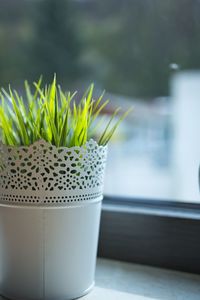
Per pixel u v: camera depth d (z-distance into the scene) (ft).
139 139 2.14
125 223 1.52
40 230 1.14
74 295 1.21
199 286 1.33
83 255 1.21
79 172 1.17
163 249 1.46
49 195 1.14
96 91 2.14
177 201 1.58
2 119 1.19
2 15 2.18
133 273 1.43
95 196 1.22
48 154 1.13
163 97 2.13
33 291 1.17
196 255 1.41
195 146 1.88
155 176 2.02
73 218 1.17
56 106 1.18
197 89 1.96
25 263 1.17
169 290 1.30
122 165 2.05
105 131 1.28
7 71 2.17
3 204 1.18
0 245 1.21
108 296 1.26
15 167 1.15
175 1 1.78
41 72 2.22
